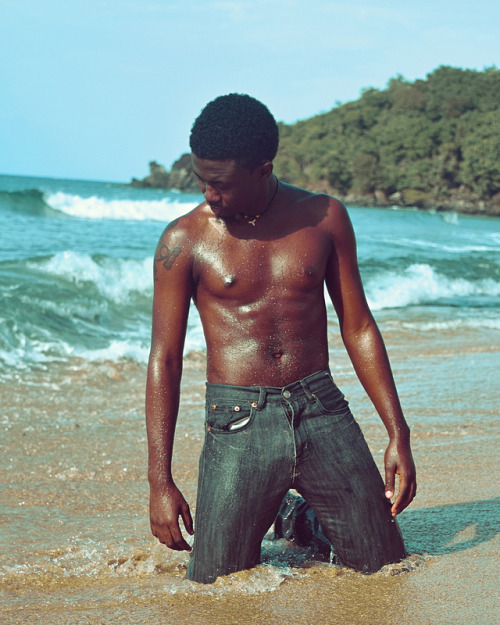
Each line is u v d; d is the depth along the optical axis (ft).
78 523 10.52
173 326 8.09
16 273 33.63
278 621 6.97
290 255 7.84
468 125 421.59
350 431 8.00
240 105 7.33
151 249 53.88
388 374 8.31
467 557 8.54
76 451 14.26
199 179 7.56
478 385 20.20
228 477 7.71
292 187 8.29
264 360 7.79
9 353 22.45
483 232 149.28
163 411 8.00
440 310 39.32
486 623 6.89
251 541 7.86
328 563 8.45
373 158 415.64
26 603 7.59
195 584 7.82
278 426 7.70
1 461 13.44
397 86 532.73
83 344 24.72
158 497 7.80
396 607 7.24
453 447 14.06
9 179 426.51
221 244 7.90
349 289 8.29
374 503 7.98
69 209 101.40
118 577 8.47
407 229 132.77
